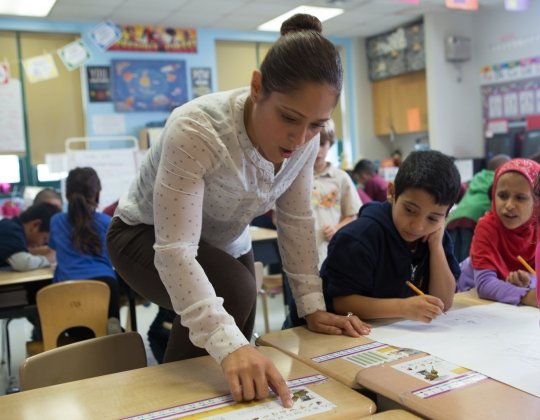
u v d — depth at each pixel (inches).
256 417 30.0
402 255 54.2
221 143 38.9
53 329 97.3
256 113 37.1
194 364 39.4
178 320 45.4
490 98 239.9
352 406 30.7
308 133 35.8
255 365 33.0
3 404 33.1
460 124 244.5
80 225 111.4
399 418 28.6
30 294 118.1
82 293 98.8
